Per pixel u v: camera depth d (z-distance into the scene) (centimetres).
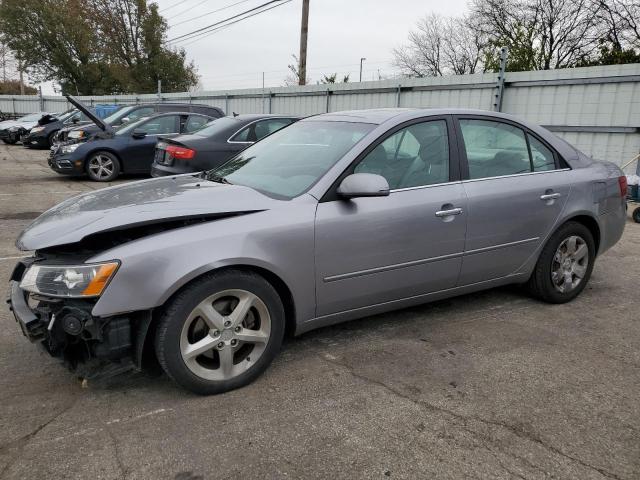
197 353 282
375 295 344
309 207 312
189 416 272
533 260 417
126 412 275
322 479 228
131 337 271
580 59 2916
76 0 4244
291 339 367
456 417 274
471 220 370
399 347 356
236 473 230
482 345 361
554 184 414
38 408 278
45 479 224
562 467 237
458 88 1186
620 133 939
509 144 405
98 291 256
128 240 279
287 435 257
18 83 6059
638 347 361
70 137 1313
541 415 277
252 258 288
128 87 4322
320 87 1595
